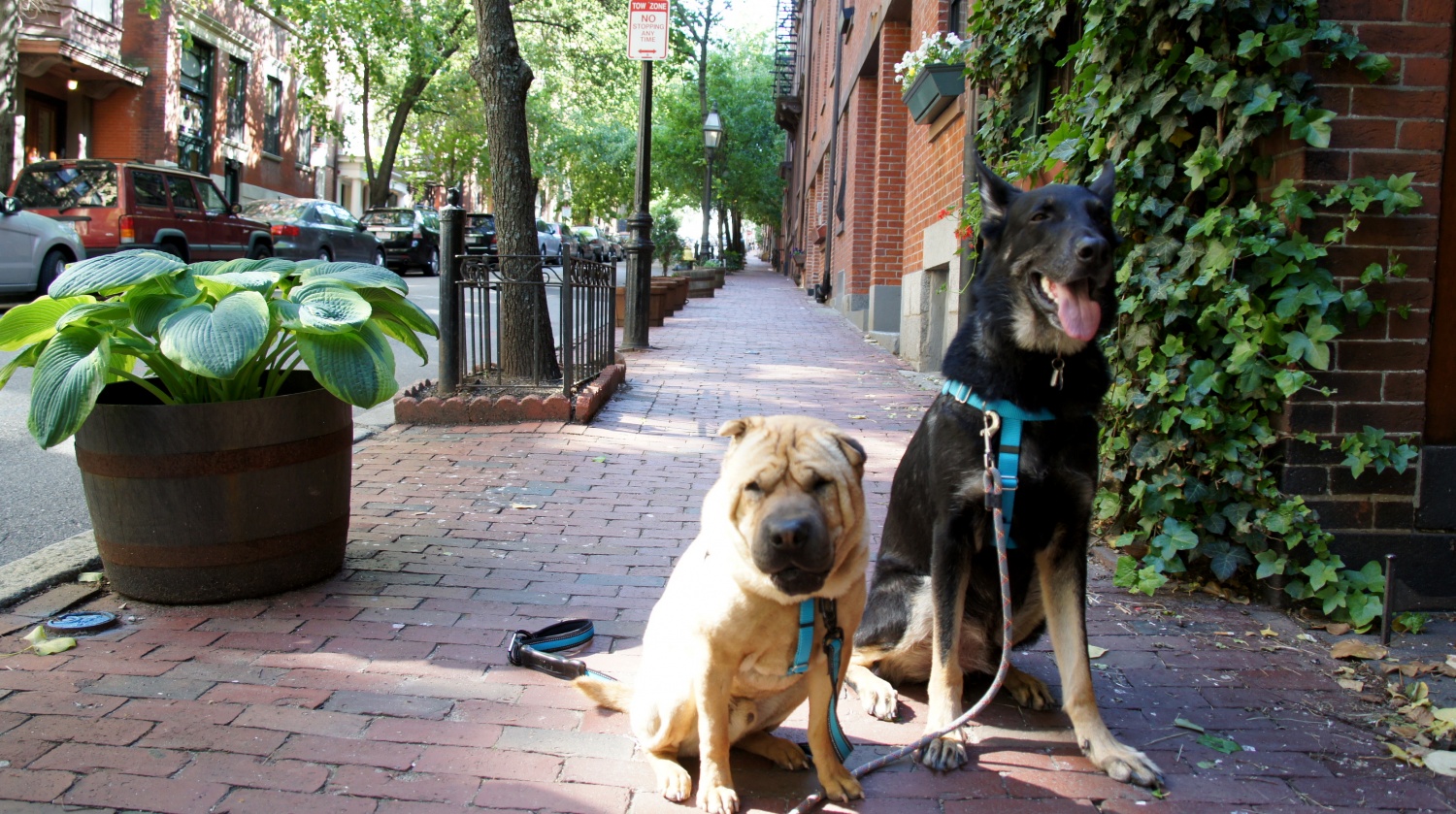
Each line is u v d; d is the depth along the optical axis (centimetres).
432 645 369
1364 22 417
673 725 267
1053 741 316
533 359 844
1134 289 474
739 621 240
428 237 2628
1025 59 683
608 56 3200
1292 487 429
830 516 234
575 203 5722
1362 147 419
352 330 408
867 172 1734
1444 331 427
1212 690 355
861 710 338
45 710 308
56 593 408
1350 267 421
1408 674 364
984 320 314
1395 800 283
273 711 312
